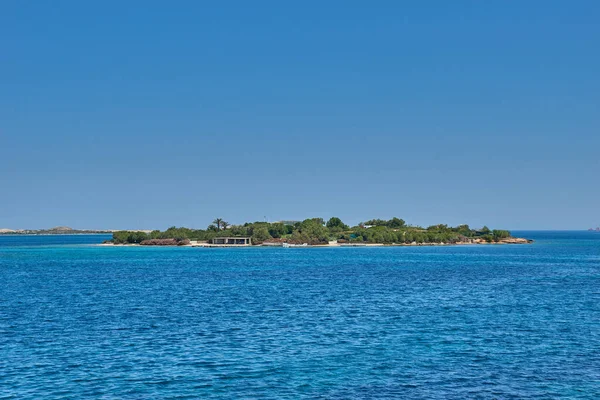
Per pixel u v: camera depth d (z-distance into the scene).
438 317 80.50
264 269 182.75
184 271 174.12
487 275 157.12
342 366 54.00
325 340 64.94
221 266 198.38
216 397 45.66
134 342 63.81
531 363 55.19
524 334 68.44
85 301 99.06
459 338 66.12
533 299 101.00
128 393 46.56
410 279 144.12
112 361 55.53
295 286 125.38
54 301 99.25
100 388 47.72
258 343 63.28
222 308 89.62
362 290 116.56
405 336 67.12
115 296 106.31
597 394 46.41
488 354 58.59
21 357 57.03
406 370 52.75
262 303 95.62
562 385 48.56
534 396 45.94
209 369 52.94
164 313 84.56
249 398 45.47
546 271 172.88
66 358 56.62
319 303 95.50
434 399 45.22
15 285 129.12
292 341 64.31
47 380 49.72
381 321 77.19
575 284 129.88
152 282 135.88
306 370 52.66
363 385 48.50
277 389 47.47
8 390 47.12
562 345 62.66
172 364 54.50
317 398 45.47
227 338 65.94
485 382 49.28
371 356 57.66
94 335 67.81
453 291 114.44
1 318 80.38
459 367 53.75
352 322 76.44
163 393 46.56
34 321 77.81
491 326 73.50
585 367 53.81
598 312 85.31
